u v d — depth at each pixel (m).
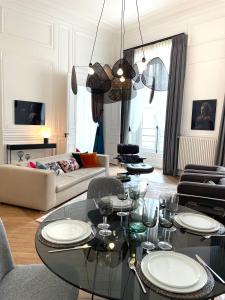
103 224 1.46
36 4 4.98
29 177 3.24
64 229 1.32
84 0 4.92
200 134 5.21
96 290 0.94
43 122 5.50
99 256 1.14
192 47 5.19
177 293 0.89
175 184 4.88
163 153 5.74
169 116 5.55
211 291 0.91
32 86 5.21
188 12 5.13
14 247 2.42
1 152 4.86
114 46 6.93
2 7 4.55
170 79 5.46
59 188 3.43
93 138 6.94
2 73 4.69
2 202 3.54
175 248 1.23
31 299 1.16
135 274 1.02
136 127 6.50
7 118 4.89
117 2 4.96
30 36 5.05
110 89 3.36
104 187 2.17
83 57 6.16
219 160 4.77
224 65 4.76
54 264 1.07
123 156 5.52
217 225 1.46
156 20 5.70
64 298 1.17
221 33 4.75
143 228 1.40
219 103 4.88
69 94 5.77
